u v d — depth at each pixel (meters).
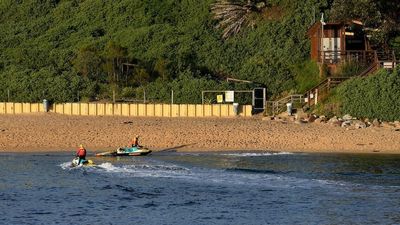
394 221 101.19
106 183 127.25
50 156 156.62
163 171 137.50
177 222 101.25
